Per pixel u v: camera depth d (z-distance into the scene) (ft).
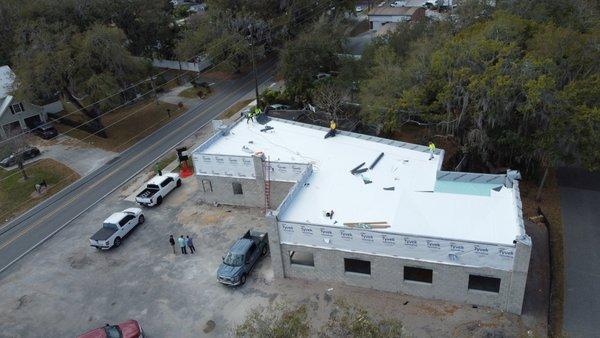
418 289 84.74
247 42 218.79
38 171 159.33
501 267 76.74
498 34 122.93
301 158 114.42
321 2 250.78
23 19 191.11
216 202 122.83
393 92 127.95
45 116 196.65
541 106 104.12
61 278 102.99
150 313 89.35
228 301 89.76
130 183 143.74
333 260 87.97
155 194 124.67
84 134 184.75
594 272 90.27
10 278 105.40
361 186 100.07
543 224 104.47
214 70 240.94
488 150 119.24
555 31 119.44
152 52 246.47
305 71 174.50
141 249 108.68
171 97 213.05
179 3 358.43
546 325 77.77
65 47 167.12
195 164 118.83
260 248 99.30
